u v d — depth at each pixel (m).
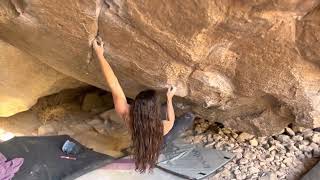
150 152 1.99
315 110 2.11
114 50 1.96
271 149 2.64
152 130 1.95
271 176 2.47
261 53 1.88
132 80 2.16
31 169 2.36
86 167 2.39
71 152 2.47
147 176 2.44
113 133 2.70
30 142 2.53
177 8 1.71
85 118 2.82
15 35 2.06
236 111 2.36
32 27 1.92
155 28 1.79
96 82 2.30
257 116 2.35
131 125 1.96
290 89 2.02
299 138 2.70
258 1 1.61
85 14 1.80
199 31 1.76
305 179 2.43
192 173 2.45
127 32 1.85
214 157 2.57
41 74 2.54
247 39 1.83
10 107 2.60
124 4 1.75
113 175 2.43
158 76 2.03
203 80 2.03
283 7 1.64
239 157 2.59
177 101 2.35
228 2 1.64
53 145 2.53
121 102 1.94
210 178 2.46
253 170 2.51
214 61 1.94
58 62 2.20
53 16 1.84
